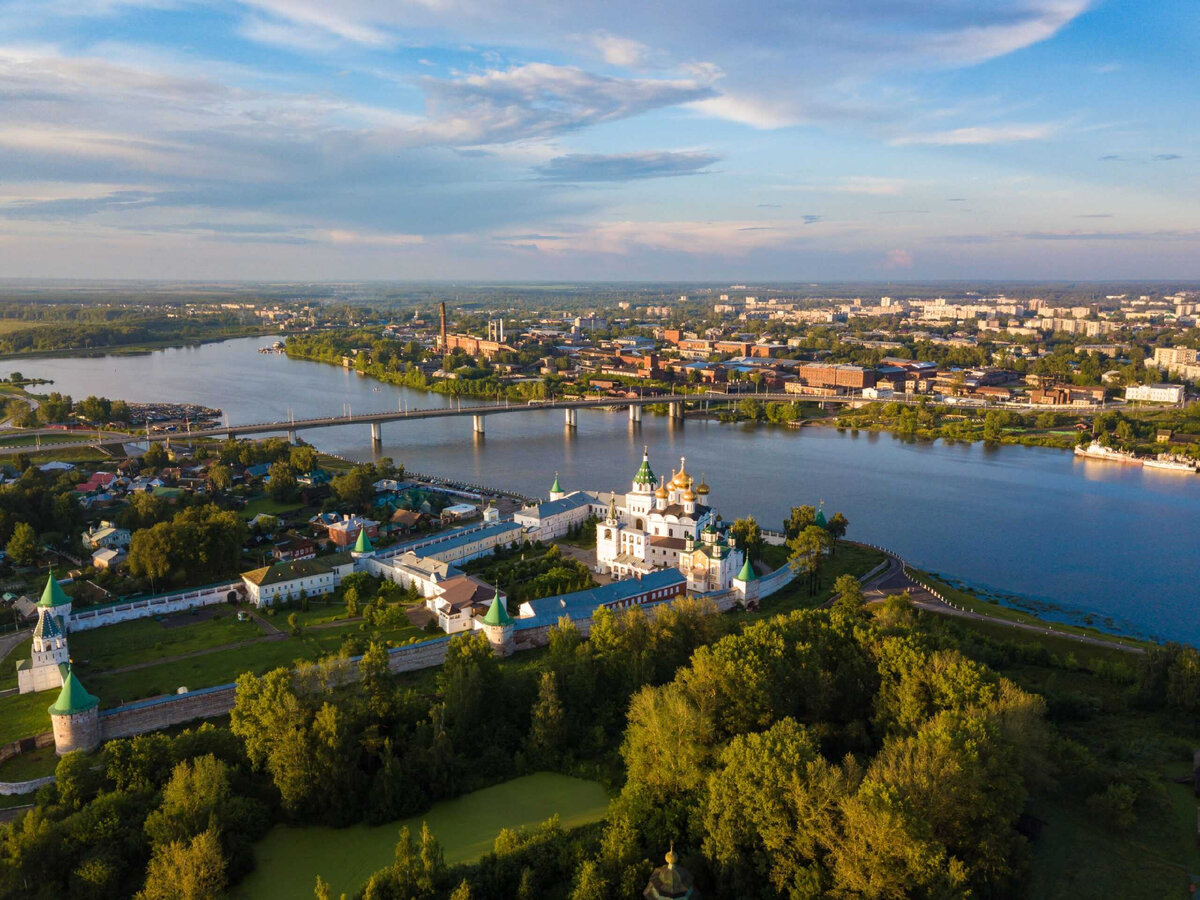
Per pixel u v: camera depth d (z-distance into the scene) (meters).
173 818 120.81
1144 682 172.25
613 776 144.38
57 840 117.56
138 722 162.12
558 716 151.12
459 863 121.12
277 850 128.62
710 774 122.25
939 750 113.56
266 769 137.88
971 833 112.00
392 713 150.38
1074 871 116.69
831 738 143.50
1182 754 149.00
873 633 159.12
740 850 112.88
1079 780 135.00
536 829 131.00
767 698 138.25
